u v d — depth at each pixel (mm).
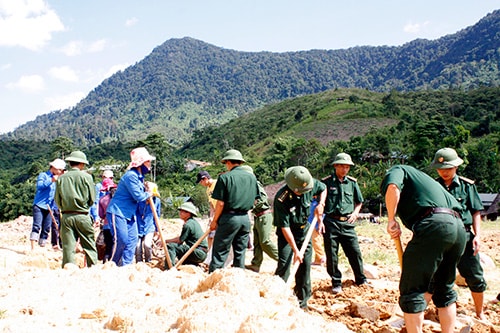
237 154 7000
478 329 5598
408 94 168000
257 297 4566
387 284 8203
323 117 148250
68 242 7289
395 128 108000
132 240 7500
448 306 4852
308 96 196375
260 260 8758
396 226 4758
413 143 83688
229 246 6641
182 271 6512
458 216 4656
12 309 4727
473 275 6082
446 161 6059
